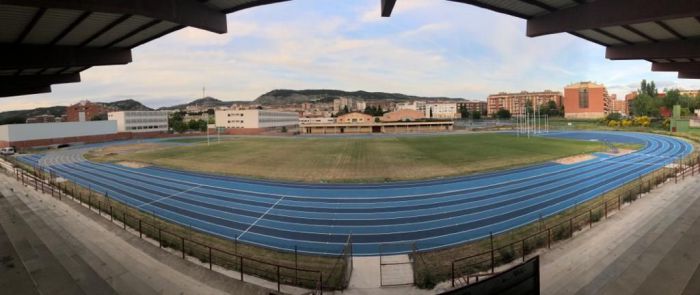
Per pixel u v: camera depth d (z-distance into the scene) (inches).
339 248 568.4
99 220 634.8
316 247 573.0
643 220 537.6
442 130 3580.2
